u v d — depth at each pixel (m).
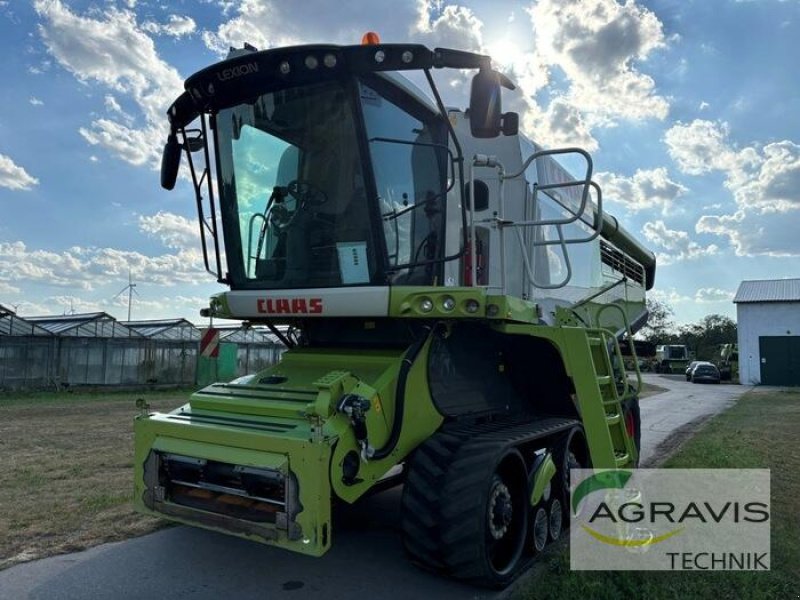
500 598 4.34
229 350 28.03
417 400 4.82
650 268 13.33
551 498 5.54
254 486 4.11
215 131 5.33
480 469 4.38
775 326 40.72
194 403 4.97
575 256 7.74
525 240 6.20
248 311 5.31
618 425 6.18
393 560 5.06
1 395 20.58
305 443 3.92
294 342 6.01
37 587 4.45
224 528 4.23
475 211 5.79
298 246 5.08
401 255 4.91
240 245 5.38
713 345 74.12
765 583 4.40
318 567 4.88
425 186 5.10
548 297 6.72
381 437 4.44
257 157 5.21
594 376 5.50
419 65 4.45
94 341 24.02
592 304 8.32
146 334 27.97
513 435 4.86
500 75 4.49
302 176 5.02
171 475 4.62
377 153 4.79
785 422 14.59
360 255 4.79
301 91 4.87
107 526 5.77
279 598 4.31
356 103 4.65
